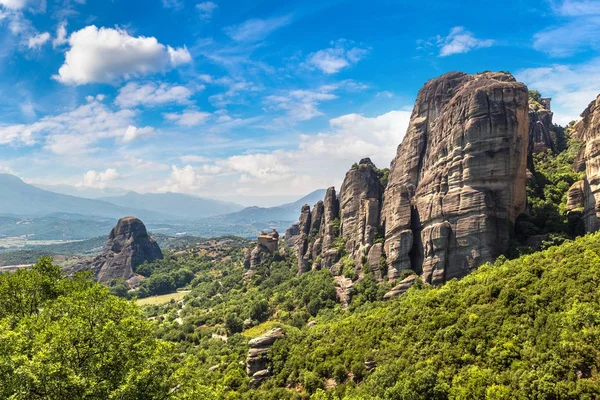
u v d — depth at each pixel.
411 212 95.19
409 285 85.81
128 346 34.84
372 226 106.31
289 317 110.94
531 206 91.12
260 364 74.56
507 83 85.25
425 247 86.62
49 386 27.69
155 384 34.28
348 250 119.81
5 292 41.31
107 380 30.92
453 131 87.62
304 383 62.41
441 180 88.62
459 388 43.88
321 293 108.56
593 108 77.75
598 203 72.44
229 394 67.00
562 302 48.38
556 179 100.69
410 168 108.19
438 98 110.25
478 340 49.69
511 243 79.31
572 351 40.56
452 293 64.12
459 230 81.50
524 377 40.12
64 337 30.59
